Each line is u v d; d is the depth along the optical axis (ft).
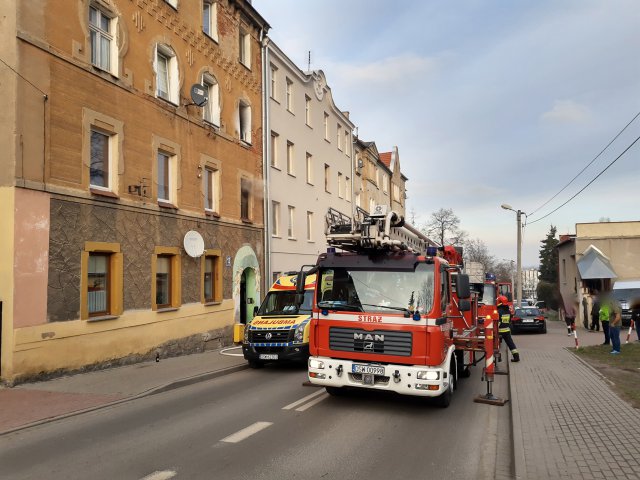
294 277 48.47
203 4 57.77
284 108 81.66
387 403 28.89
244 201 66.74
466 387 34.99
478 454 20.15
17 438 21.89
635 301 59.72
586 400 27.86
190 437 21.89
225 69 61.52
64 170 35.94
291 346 41.27
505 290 130.72
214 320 56.49
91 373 37.29
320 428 23.53
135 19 44.86
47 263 34.19
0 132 32.40
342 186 112.27
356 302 27.55
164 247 47.67
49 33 35.06
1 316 31.78
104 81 40.37
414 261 27.32
